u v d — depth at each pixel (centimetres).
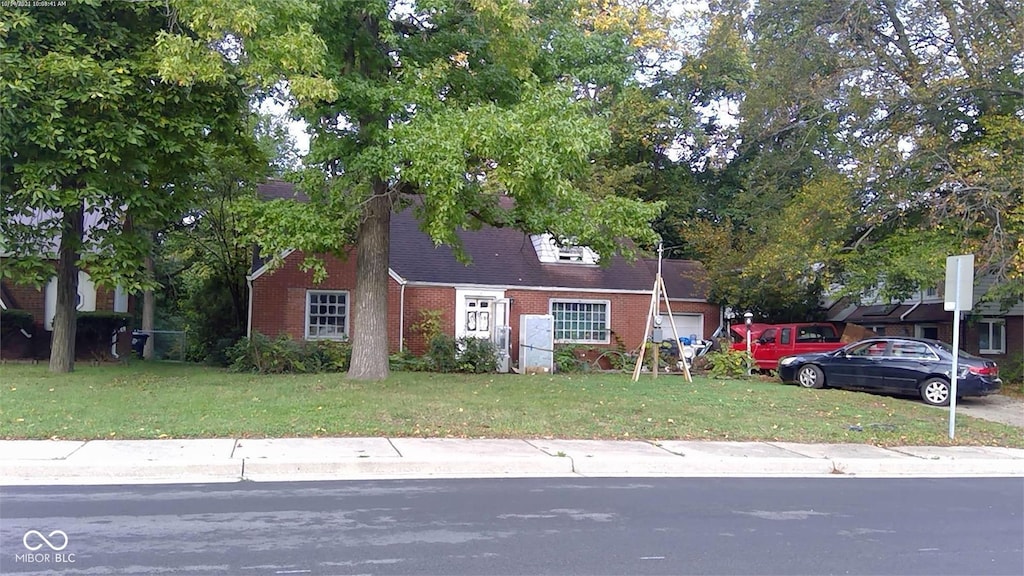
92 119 1438
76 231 1673
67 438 1083
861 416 1539
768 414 1504
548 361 2383
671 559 656
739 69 3294
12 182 1434
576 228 1565
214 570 595
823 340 2667
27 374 1683
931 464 1174
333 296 2345
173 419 1205
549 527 748
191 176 1930
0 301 2153
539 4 1590
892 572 638
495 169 1327
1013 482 1085
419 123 1357
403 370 2155
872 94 2209
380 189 1655
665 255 3412
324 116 1520
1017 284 2017
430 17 1534
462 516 782
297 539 682
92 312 2294
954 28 2159
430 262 2486
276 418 1237
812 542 723
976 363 1900
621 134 3184
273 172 2628
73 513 758
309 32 1260
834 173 2364
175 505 799
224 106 1592
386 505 821
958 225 2116
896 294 2270
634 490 943
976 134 2247
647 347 2467
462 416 1325
